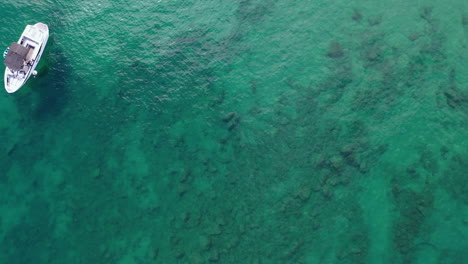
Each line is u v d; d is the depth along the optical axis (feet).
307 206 88.17
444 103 94.84
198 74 106.52
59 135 100.99
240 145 96.68
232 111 100.83
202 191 92.79
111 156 98.17
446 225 82.89
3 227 91.50
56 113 103.65
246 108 100.68
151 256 86.74
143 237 88.89
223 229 87.76
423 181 87.40
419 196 86.07
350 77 100.89
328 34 107.55
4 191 95.20
